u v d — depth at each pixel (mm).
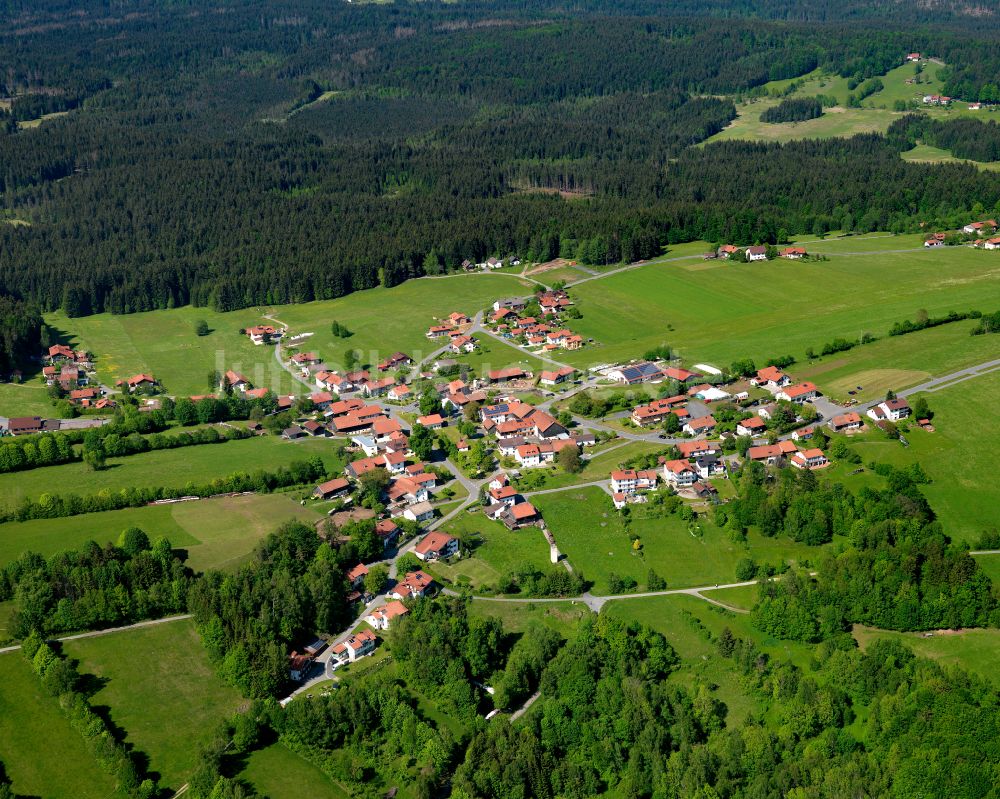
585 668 187875
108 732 181125
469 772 171125
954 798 163750
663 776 170500
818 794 163125
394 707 183625
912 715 177500
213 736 182875
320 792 173000
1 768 176875
